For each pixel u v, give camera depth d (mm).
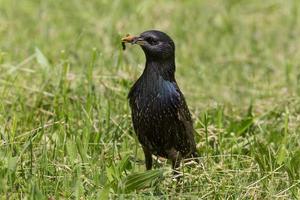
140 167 11469
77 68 15273
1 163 10328
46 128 11766
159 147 11078
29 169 10430
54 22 19109
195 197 10055
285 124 11969
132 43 10977
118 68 14086
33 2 20266
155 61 10922
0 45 16938
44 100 13141
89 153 11297
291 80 16094
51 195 10062
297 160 10945
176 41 18578
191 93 15164
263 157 11047
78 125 12047
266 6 20750
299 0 20859
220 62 17422
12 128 11102
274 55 17906
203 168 10719
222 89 15711
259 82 16125
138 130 11031
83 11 19781
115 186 10148
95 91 13211
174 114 10891
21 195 9906
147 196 10031
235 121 13102
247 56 17797
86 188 10289
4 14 19469
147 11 20250
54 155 10875
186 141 11086
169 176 10836
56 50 16672
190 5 20844
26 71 14070
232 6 20922
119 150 11672
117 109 12773
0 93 13047
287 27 19688
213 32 19250
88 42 17281
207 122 12234
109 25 18266
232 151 11703
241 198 10188
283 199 10211
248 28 19641
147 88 10883
